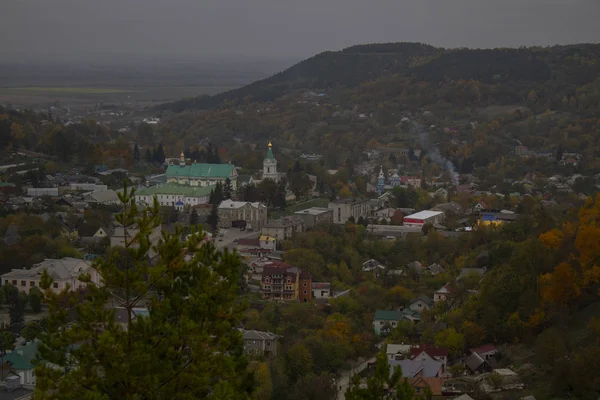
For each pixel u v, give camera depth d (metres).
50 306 106.75
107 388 103.12
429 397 115.75
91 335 105.31
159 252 112.12
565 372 190.62
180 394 104.62
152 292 115.56
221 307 110.12
